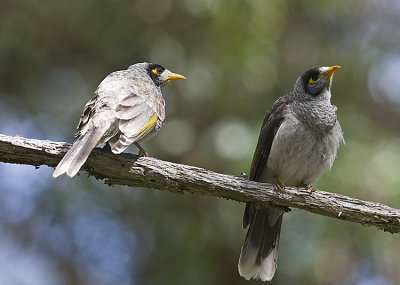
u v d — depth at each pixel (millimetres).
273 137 9875
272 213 10336
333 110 9727
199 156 13734
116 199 14297
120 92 9344
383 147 13492
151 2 14156
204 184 8602
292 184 10031
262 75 13375
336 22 14961
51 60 15070
